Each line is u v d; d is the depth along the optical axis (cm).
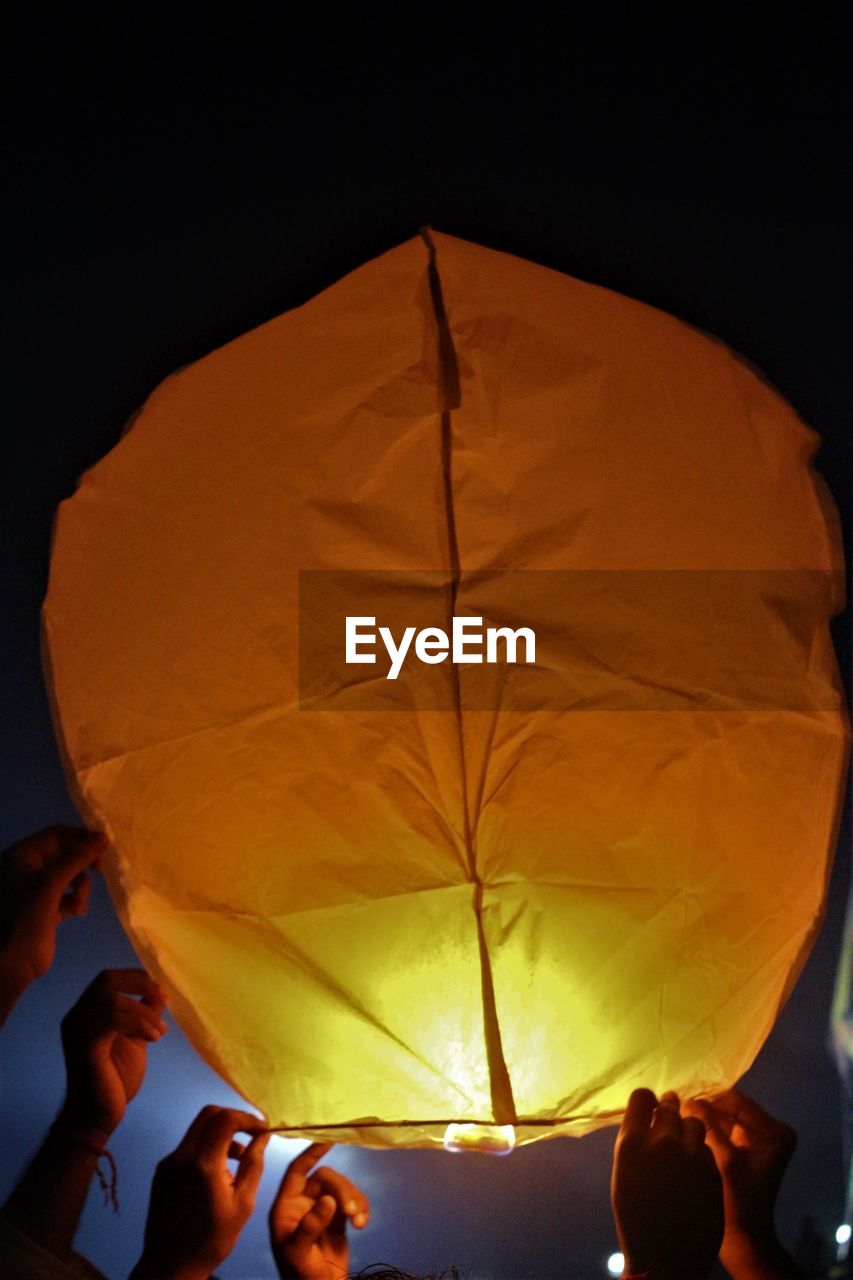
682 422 154
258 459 150
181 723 150
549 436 149
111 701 154
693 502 151
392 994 143
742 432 158
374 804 145
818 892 158
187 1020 153
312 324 153
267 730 147
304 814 146
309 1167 169
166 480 154
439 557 146
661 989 146
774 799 152
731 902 149
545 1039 143
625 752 146
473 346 150
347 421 149
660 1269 143
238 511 150
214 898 148
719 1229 146
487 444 148
